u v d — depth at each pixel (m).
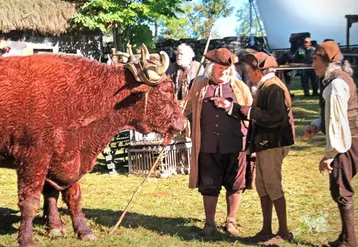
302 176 9.90
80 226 6.25
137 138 10.27
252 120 5.74
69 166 5.82
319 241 6.05
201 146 6.43
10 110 5.46
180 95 9.17
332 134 5.25
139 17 24.48
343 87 5.26
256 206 7.84
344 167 5.42
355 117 5.42
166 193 8.79
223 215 7.43
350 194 5.48
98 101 5.82
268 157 5.89
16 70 5.55
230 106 5.87
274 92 5.75
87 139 5.86
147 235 6.43
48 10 22.31
